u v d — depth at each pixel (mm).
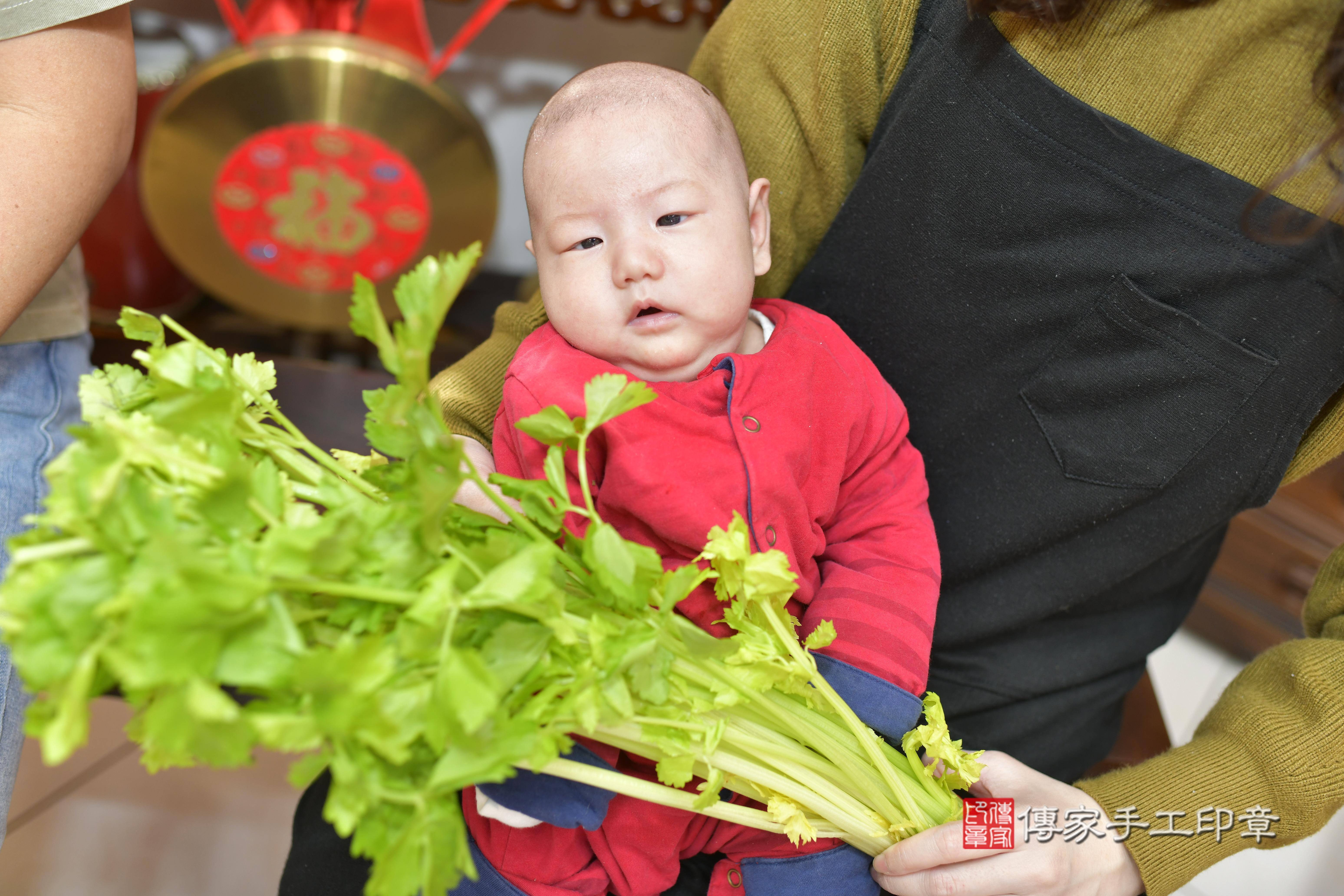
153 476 457
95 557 421
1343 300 687
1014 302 785
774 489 703
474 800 721
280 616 431
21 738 840
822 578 782
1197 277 713
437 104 1746
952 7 763
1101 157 715
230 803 1452
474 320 2336
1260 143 683
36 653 405
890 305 845
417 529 477
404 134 1784
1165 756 776
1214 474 777
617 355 737
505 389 763
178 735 402
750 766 619
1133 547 833
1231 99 684
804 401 745
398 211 1888
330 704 423
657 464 691
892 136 799
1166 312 727
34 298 834
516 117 2326
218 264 1946
